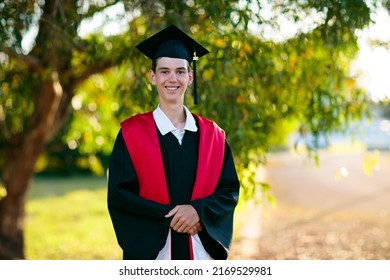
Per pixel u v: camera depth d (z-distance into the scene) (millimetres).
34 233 10164
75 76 6590
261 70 4594
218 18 4172
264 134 5176
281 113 5246
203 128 3322
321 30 4340
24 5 4535
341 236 8977
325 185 17469
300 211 11938
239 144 4648
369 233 9219
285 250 7996
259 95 4840
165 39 3432
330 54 4594
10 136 7512
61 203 14789
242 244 8523
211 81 4402
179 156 3195
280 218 11031
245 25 4039
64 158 19125
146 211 3039
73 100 8016
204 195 3188
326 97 4945
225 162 3396
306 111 5141
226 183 3318
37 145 7133
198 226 3104
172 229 3105
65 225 11148
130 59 4559
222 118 4504
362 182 18250
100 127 8328
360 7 4082
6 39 4926
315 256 7539
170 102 3221
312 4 4207
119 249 8672
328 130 5102
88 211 13203
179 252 3107
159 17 4465
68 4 4711
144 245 3049
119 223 3127
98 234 10062
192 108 4488
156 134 3203
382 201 13195
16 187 7262
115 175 3152
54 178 23312
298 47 4562
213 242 3160
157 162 3133
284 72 4816
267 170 24141
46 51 5496
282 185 17641
